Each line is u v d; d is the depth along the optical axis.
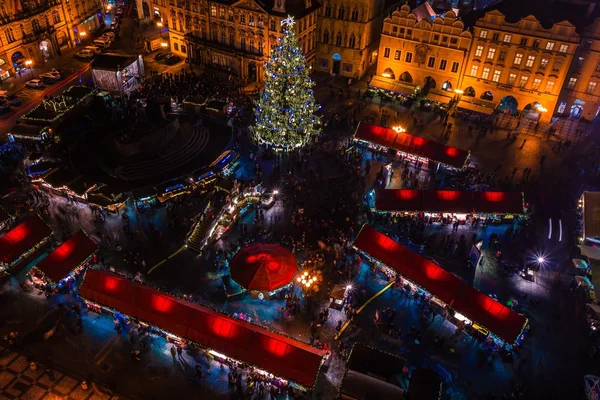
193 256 54.31
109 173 65.06
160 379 42.38
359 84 93.25
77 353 44.09
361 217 60.38
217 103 78.75
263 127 68.94
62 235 55.78
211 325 42.88
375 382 38.72
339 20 89.56
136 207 59.50
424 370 39.97
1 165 66.31
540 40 74.12
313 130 71.69
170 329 43.56
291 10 83.62
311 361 40.16
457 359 44.84
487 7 82.81
